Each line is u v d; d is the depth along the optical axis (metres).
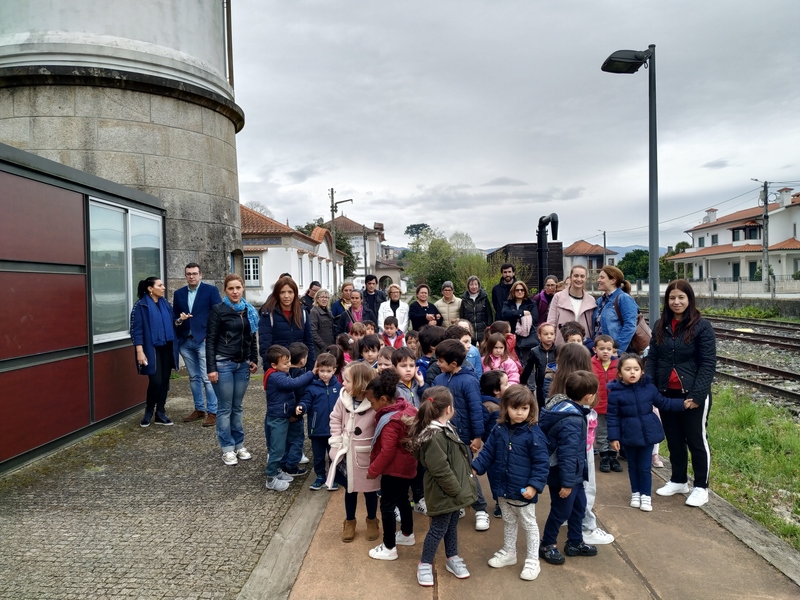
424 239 46.28
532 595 3.43
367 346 5.71
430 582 3.53
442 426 3.58
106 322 7.25
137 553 3.89
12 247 5.46
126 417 7.59
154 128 10.46
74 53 9.80
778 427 7.62
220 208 11.70
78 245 6.57
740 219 55.44
